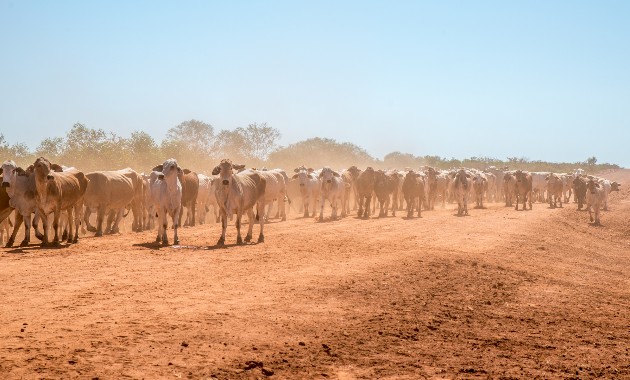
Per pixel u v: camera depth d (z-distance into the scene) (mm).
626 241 30922
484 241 24547
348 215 36406
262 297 12562
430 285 15109
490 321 12055
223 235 20625
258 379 7895
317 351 9188
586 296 15836
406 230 27156
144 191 28203
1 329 9492
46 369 7758
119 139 45906
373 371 8492
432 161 115812
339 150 109625
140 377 7672
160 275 14508
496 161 119500
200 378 7766
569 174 58312
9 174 18984
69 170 21500
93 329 9703
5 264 15500
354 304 12430
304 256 18344
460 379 8391
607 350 10453
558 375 8836
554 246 25359
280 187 31109
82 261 16250
